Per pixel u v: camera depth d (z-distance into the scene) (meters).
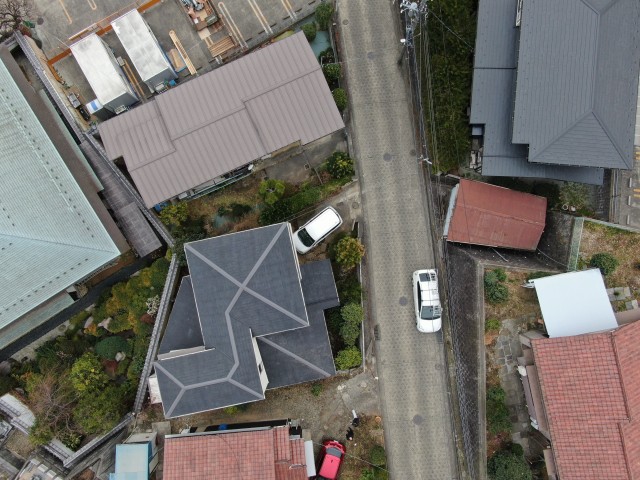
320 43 31.36
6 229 26.56
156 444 30.44
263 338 28.44
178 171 27.72
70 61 32.28
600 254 28.48
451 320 30.28
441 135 29.33
